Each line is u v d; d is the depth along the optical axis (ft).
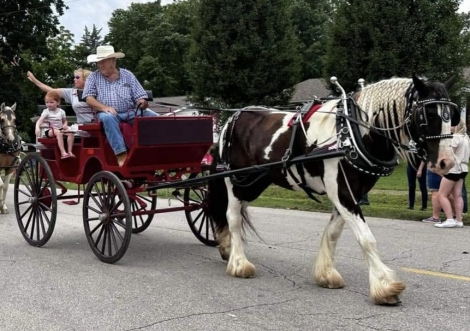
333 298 16.75
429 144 14.93
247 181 19.70
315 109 17.84
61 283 18.57
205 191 24.03
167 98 147.33
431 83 15.10
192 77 75.31
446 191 29.01
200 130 22.12
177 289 17.85
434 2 67.00
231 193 20.35
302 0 184.65
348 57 69.05
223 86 72.33
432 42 64.44
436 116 14.69
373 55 65.92
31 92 144.15
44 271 20.22
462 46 67.00
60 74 154.30
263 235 27.40
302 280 18.93
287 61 73.51
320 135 17.01
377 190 47.47
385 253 22.93
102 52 22.80
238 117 20.77
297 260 21.93
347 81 69.72
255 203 40.29
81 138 23.16
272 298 16.81
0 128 36.19
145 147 20.49
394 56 64.90
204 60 73.00
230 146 20.68
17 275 19.66
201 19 73.87
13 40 118.52
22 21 119.24
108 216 21.33
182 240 26.53
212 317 15.05
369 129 16.15
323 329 14.06
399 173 60.85
